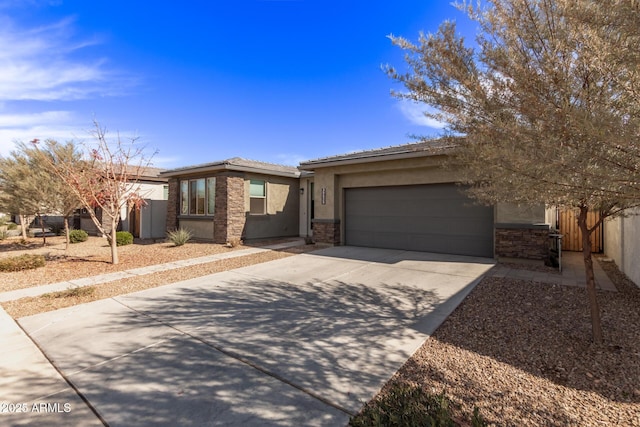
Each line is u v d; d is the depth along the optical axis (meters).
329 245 11.70
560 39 2.75
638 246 5.69
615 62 2.16
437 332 4.02
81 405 2.64
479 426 2.09
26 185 11.30
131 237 14.37
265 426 2.33
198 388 2.86
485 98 3.25
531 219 7.63
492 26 3.29
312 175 15.38
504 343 3.61
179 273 7.94
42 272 8.23
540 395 2.63
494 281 6.16
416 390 2.43
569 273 6.76
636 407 2.43
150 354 3.57
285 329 4.24
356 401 2.63
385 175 10.44
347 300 5.46
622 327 3.88
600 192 2.55
